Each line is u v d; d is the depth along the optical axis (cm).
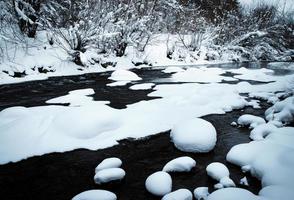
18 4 1027
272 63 1761
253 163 375
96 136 478
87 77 1025
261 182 346
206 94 754
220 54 1803
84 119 483
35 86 850
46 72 998
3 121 517
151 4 1523
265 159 367
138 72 1204
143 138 490
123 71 1045
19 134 455
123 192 342
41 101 698
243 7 2289
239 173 382
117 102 704
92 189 347
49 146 440
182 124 479
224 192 292
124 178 371
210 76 1114
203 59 1703
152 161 419
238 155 404
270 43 2105
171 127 540
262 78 1114
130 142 475
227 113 653
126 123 536
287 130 477
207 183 361
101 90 837
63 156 423
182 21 1803
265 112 639
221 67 1483
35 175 375
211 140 451
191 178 372
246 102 721
